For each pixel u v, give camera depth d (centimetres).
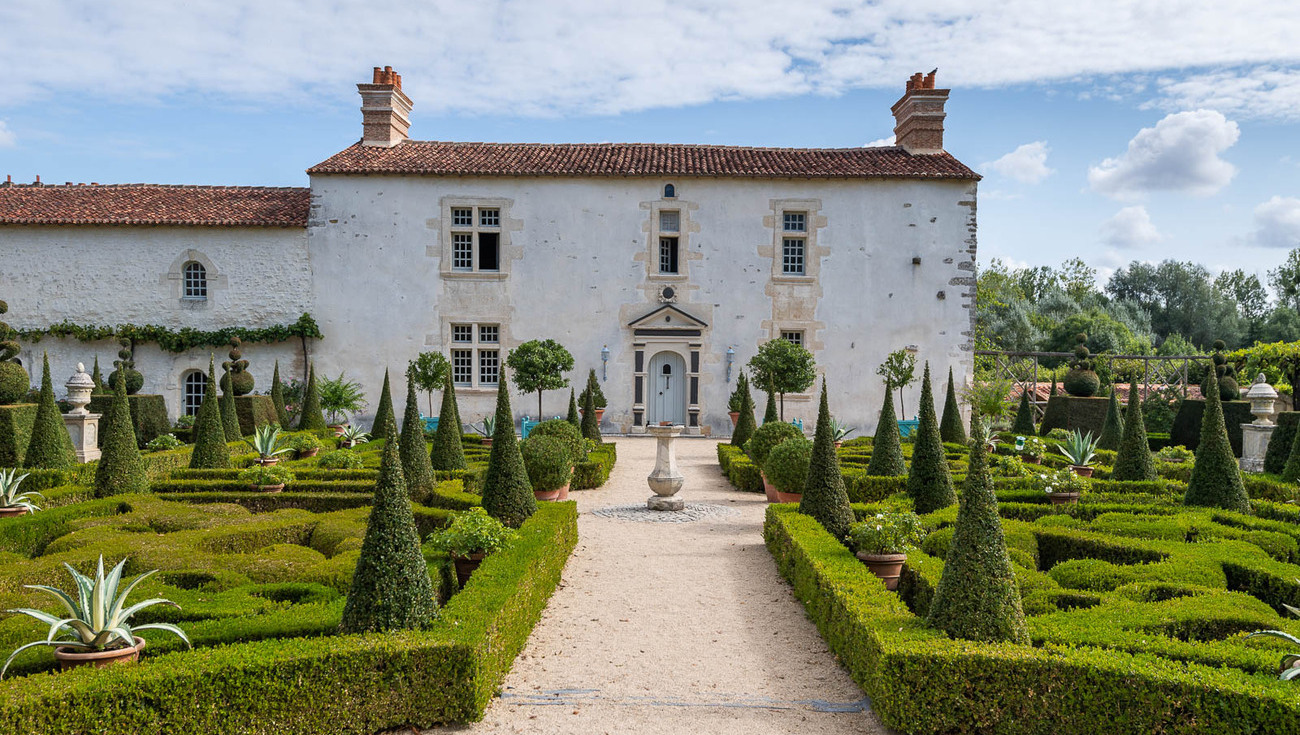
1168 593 715
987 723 529
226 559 816
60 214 2419
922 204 2491
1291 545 901
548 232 2472
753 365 2219
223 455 1426
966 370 2491
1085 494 1187
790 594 871
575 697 608
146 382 2427
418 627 591
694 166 2497
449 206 2453
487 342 2489
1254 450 1596
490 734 549
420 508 1064
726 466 1739
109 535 926
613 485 1602
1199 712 494
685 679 643
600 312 2480
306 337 2447
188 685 507
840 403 2491
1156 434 2195
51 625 608
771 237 2481
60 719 480
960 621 576
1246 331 5441
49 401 1324
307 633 607
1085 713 516
